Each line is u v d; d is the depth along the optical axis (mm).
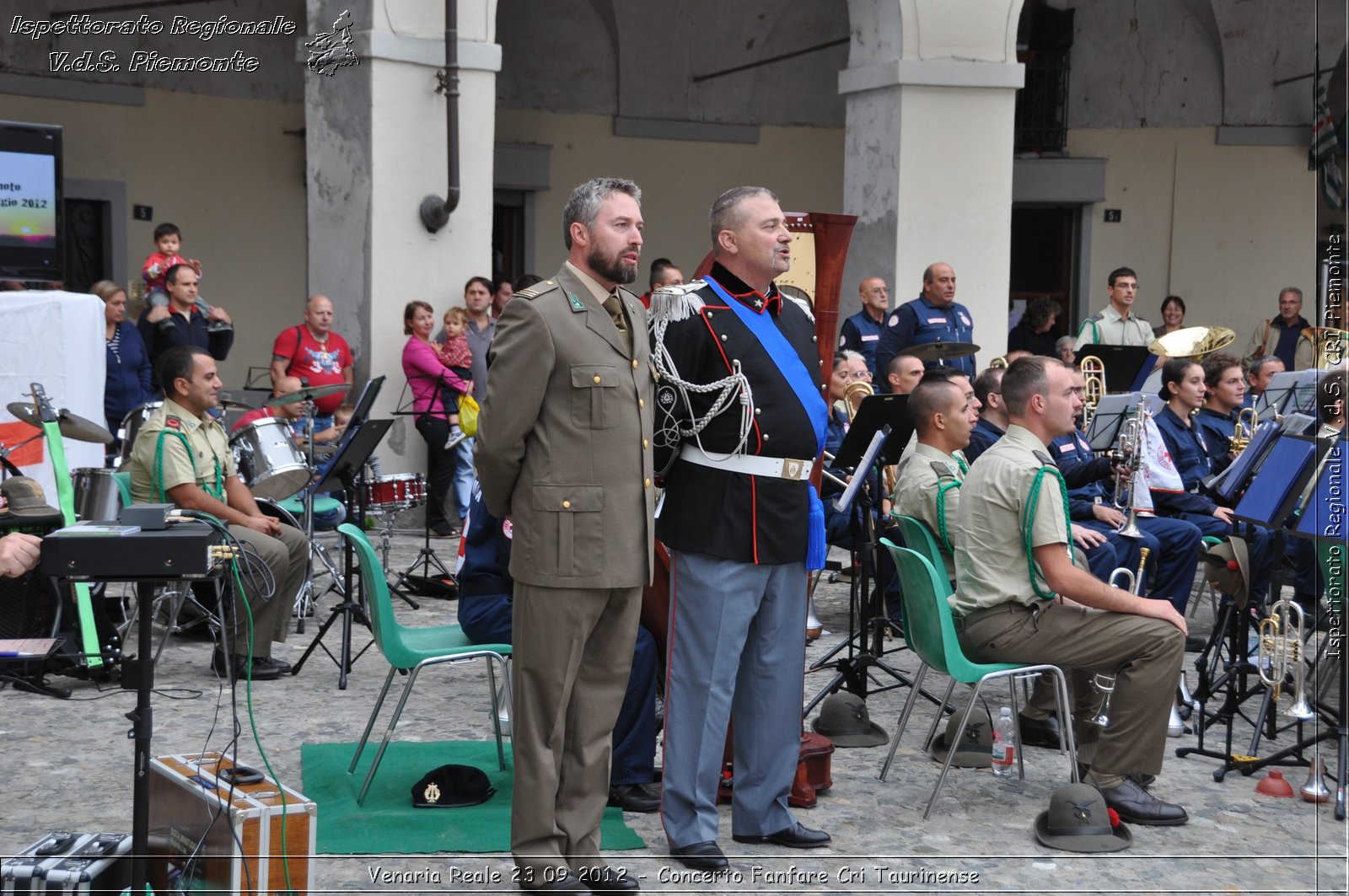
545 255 13648
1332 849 3920
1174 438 6785
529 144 13344
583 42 13438
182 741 4668
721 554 3619
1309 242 13820
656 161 13836
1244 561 4930
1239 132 13758
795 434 3670
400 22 8867
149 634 2988
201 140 12086
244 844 2996
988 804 4270
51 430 5395
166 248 8781
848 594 7551
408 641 4375
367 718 5043
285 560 5512
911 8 9797
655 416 3656
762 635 3799
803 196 14352
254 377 12469
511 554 3482
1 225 6504
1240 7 13492
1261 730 4703
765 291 3781
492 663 4312
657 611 4277
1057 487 4168
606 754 3561
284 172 12547
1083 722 4469
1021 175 13930
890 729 5066
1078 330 14188
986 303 10164
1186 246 13969
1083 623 4141
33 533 5301
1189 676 5988
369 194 8891
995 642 4199
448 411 8898
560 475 3373
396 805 4074
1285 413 7414
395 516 9258
